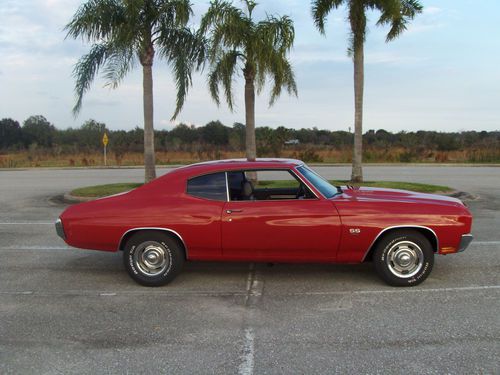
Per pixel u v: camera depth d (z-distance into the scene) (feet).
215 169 17.87
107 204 17.89
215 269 19.88
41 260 21.97
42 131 210.38
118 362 11.72
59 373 11.23
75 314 15.07
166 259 17.53
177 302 16.05
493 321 13.93
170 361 11.71
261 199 19.10
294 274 18.98
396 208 16.74
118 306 15.75
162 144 152.56
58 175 77.82
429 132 145.48
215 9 41.52
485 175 67.46
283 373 11.01
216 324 14.05
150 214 17.31
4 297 16.79
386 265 16.99
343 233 16.62
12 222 32.53
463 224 16.61
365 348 12.23
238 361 11.64
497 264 20.11
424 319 14.14
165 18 43.91
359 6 46.37
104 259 22.07
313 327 13.69
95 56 45.91
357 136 49.37
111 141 155.33
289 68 47.24
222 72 44.96
